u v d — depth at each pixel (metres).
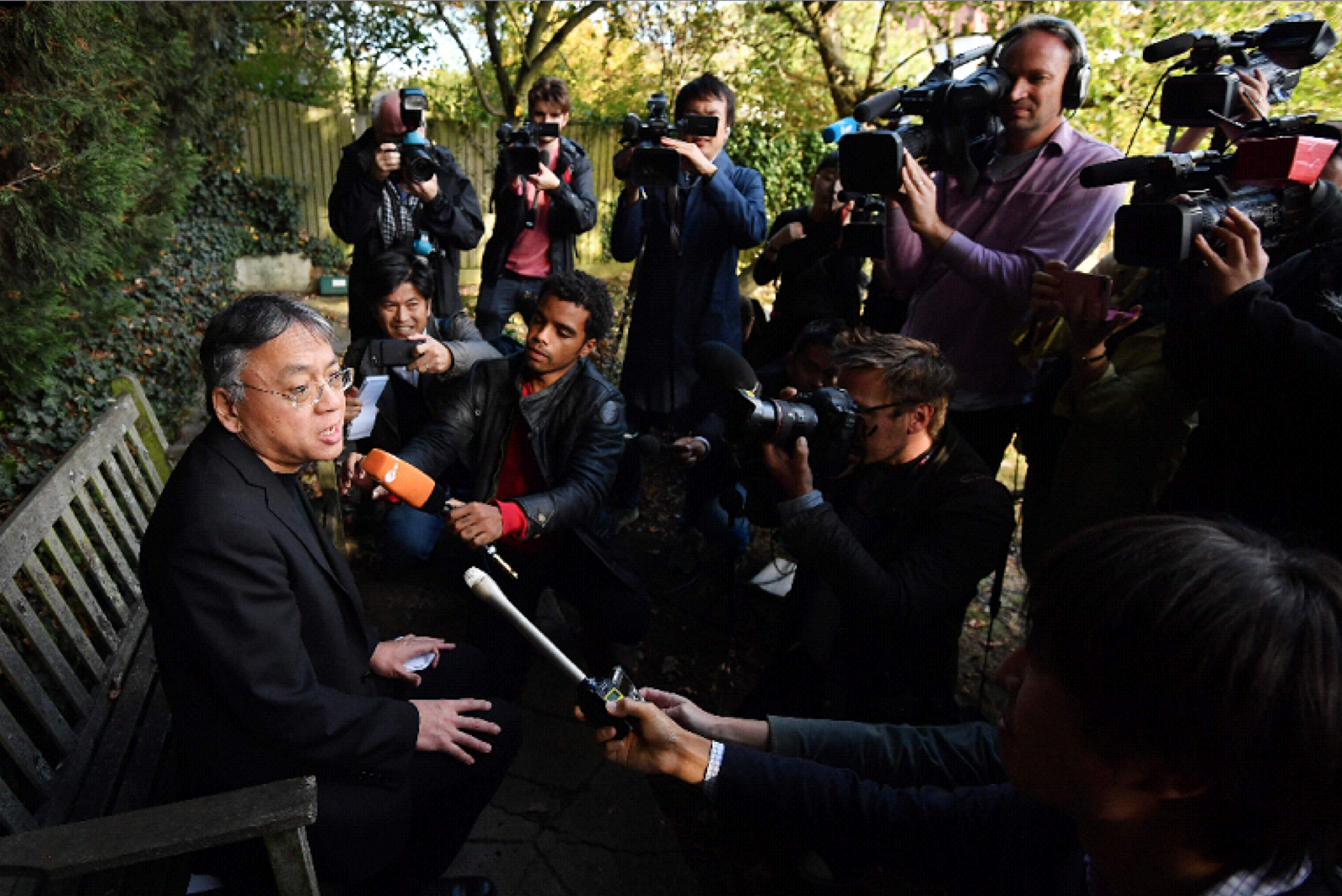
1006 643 3.72
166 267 6.76
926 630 2.23
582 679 1.37
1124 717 0.67
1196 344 1.99
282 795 1.38
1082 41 2.75
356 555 3.85
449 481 3.20
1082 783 0.75
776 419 2.05
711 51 8.06
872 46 7.71
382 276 3.28
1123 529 0.72
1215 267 1.87
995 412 3.12
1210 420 2.01
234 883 1.79
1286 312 1.77
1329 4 4.45
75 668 2.81
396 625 3.45
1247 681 0.61
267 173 11.08
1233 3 4.90
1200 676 0.62
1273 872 0.69
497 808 2.62
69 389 4.43
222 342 1.63
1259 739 0.62
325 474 3.42
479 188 12.04
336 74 11.93
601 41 12.11
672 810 2.76
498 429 2.86
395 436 3.48
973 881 1.18
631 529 4.54
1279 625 0.62
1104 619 0.68
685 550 4.30
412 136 3.96
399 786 1.84
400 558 3.38
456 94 11.95
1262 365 1.79
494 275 5.11
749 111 9.27
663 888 2.42
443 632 3.43
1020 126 2.84
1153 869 0.75
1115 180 2.19
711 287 4.17
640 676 3.41
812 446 2.10
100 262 4.12
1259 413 1.84
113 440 2.54
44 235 3.58
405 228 4.27
